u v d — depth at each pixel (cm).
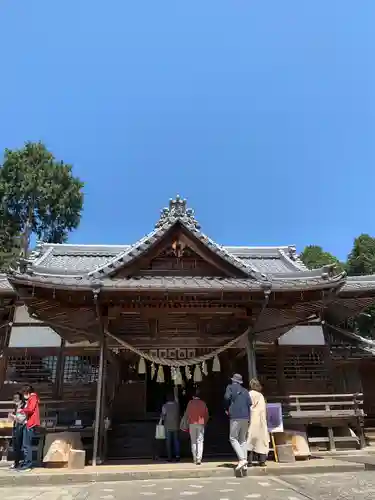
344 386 1407
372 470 798
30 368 1280
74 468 802
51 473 746
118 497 577
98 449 873
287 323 1074
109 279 917
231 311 976
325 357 1381
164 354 1025
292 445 898
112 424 1196
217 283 916
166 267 998
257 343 1366
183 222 998
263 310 948
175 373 1011
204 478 733
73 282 854
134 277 961
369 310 2611
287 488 614
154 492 609
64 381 1265
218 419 1249
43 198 3256
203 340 1016
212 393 1321
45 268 881
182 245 1005
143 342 1009
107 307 938
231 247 1812
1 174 3244
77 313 977
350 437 1155
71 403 1148
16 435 857
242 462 735
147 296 894
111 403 1217
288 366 1361
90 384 1262
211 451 1080
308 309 1048
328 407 1153
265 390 1315
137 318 1001
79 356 1299
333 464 809
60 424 1107
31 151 3372
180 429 988
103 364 920
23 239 3153
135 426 1202
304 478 711
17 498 579
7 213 3266
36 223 3419
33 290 842
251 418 822
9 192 3186
